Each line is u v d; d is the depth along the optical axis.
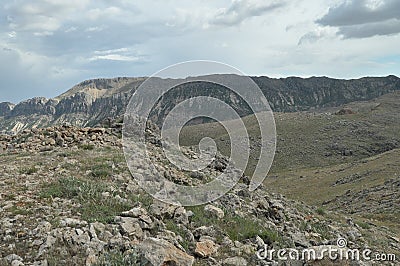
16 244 9.62
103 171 15.92
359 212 37.06
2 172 15.76
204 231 12.04
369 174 64.69
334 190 59.44
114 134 23.38
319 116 151.25
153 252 9.40
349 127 131.62
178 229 11.87
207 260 10.52
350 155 111.62
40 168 16.45
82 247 9.54
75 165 17.00
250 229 13.02
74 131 23.61
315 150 116.00
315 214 20.22
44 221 10.75
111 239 10.05
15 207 11.69
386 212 32.50
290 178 83.44
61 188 13.53
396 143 116.94
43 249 9.36
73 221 10.71
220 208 14.54
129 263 9.12
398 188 43.34
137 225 10.88
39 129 24.75
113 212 11.87
